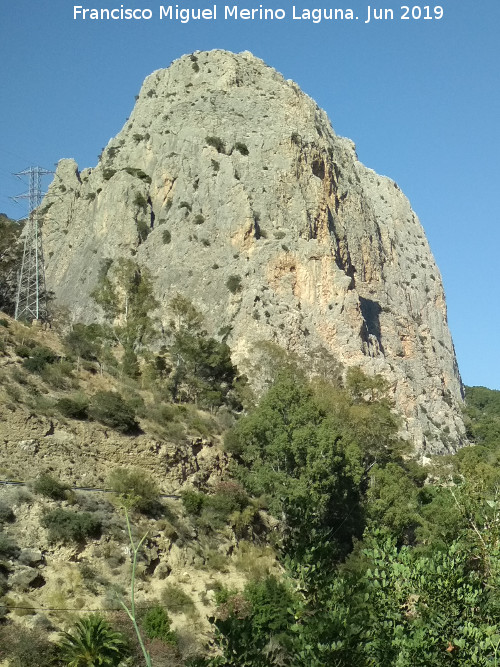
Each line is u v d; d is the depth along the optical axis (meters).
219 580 47.66
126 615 41.38
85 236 139.88
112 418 54.25
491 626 22.89
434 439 122.62
